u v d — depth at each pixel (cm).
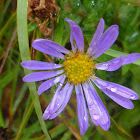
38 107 12
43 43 11
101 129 14
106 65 12
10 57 14
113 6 13
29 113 13
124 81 14
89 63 12
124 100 12
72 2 13
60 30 12
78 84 12
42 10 12
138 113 14
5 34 14
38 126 15
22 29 12
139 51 14
